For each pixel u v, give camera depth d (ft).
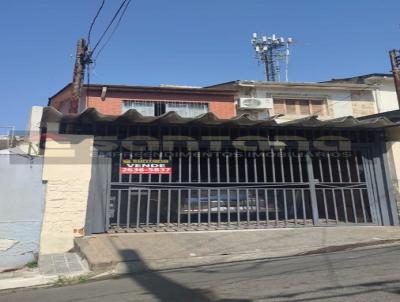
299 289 16.06
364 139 38.34
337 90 65.05
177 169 34.24
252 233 31.91
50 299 17.81
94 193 31.35
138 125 33.50
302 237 30.55
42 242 29.01
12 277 22.43
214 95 57.41
